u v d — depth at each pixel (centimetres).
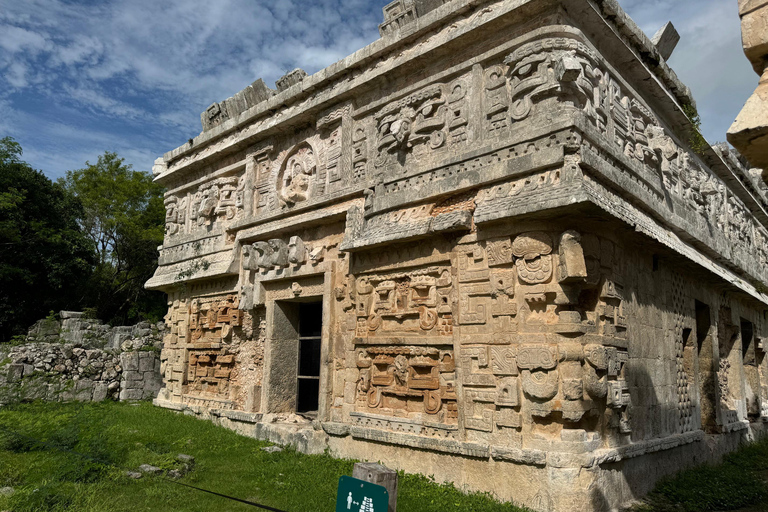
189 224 1552
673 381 972
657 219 964
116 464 790
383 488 321
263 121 1288
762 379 1627
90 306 2877
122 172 3247
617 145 863
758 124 307
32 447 905
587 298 759
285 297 1177
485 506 680
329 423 982
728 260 1288
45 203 2516
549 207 688
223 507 692
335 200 1076
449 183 849
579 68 712
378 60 1021
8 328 2378
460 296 809
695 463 988
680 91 1095
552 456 675
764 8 313
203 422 1253
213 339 1375
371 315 973
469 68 870
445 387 829
